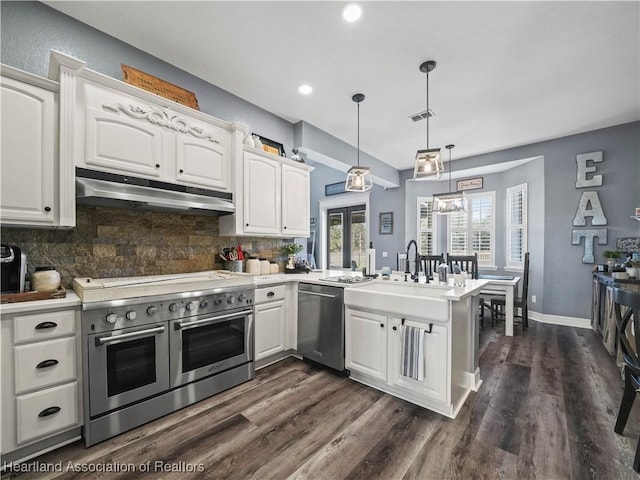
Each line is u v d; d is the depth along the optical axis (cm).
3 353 145
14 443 147
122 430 178
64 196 179
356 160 470
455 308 200
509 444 168
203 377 218
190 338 211
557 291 434
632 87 291
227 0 194
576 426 184
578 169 414
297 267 355
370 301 229
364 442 170
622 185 385
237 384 240
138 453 161
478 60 252
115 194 194
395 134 421
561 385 239
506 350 321
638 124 374
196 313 214
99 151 195
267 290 274
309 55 250
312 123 386
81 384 167
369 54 247
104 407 171
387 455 159
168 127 234
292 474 146
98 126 195
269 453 161
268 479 143
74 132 184
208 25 217
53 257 204
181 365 205
